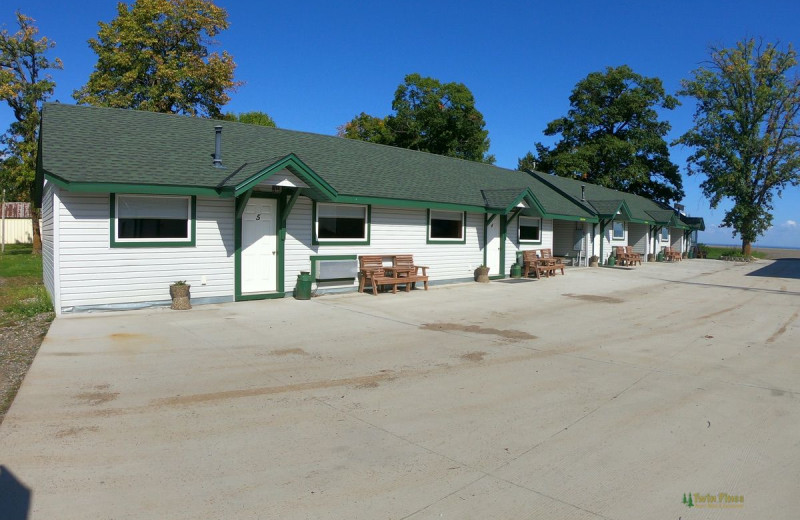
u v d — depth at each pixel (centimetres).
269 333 908
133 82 2798
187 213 1125
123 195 1043
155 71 2830
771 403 611
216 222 1164
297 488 393
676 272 2547
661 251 3550
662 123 4347
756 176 3772
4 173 2911
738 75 3669
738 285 2016
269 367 705
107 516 348
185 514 353
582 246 2617
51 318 981
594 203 2669
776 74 3619
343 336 907
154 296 1089
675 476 428
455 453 461
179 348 785
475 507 374
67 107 1226
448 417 545
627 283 1936
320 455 450
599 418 553
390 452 460
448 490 397
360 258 1434
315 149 1559
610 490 403
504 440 491
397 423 525
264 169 1098
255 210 1236
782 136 3669
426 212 1617
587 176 4231
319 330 947
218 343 824
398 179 1582
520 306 1307
